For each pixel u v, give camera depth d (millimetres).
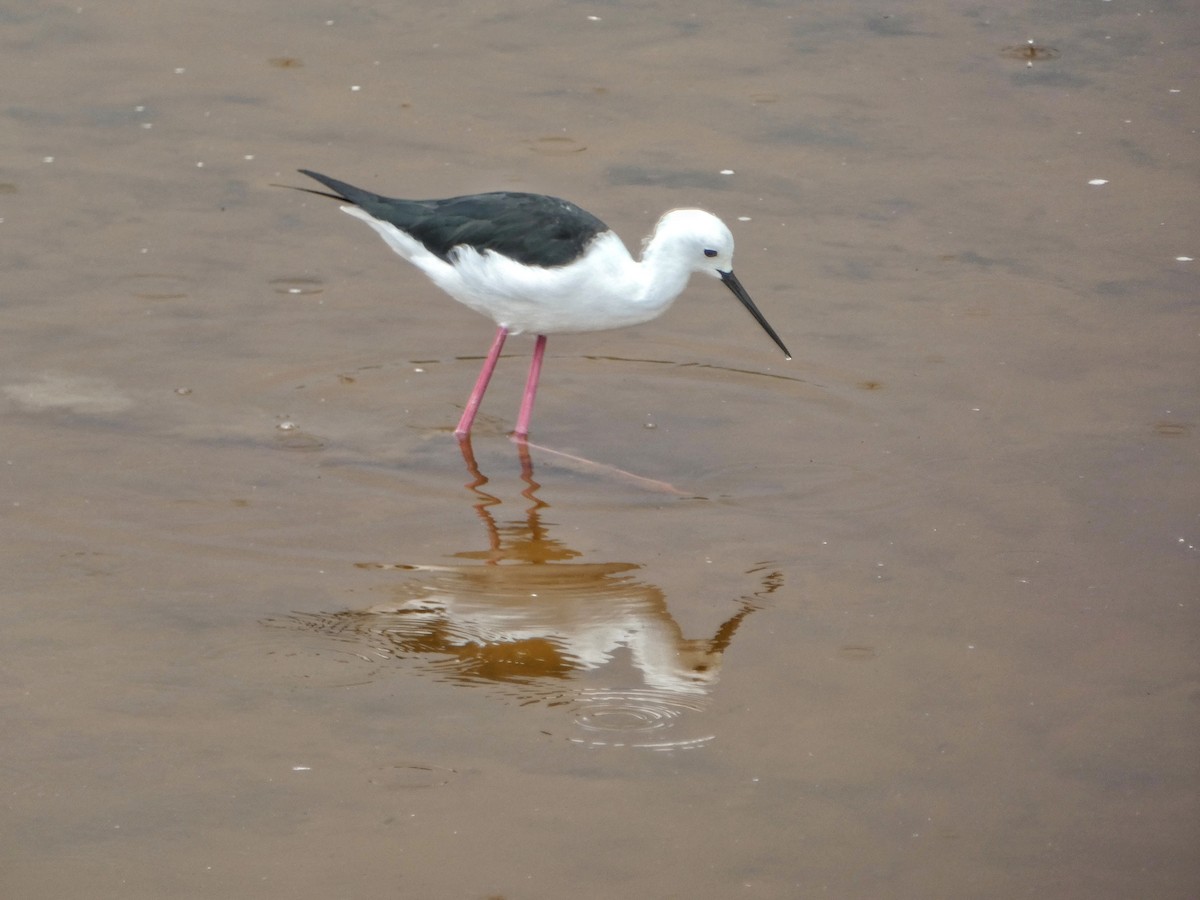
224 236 13969
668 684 8758
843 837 7566
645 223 14133
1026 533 10305
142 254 13594
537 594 9625
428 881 7168
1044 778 8039
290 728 8289
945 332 12828
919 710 8570
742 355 12602
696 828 7586
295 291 13289
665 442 11484
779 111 16422
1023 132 16156
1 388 11656
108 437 11172
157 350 12312
